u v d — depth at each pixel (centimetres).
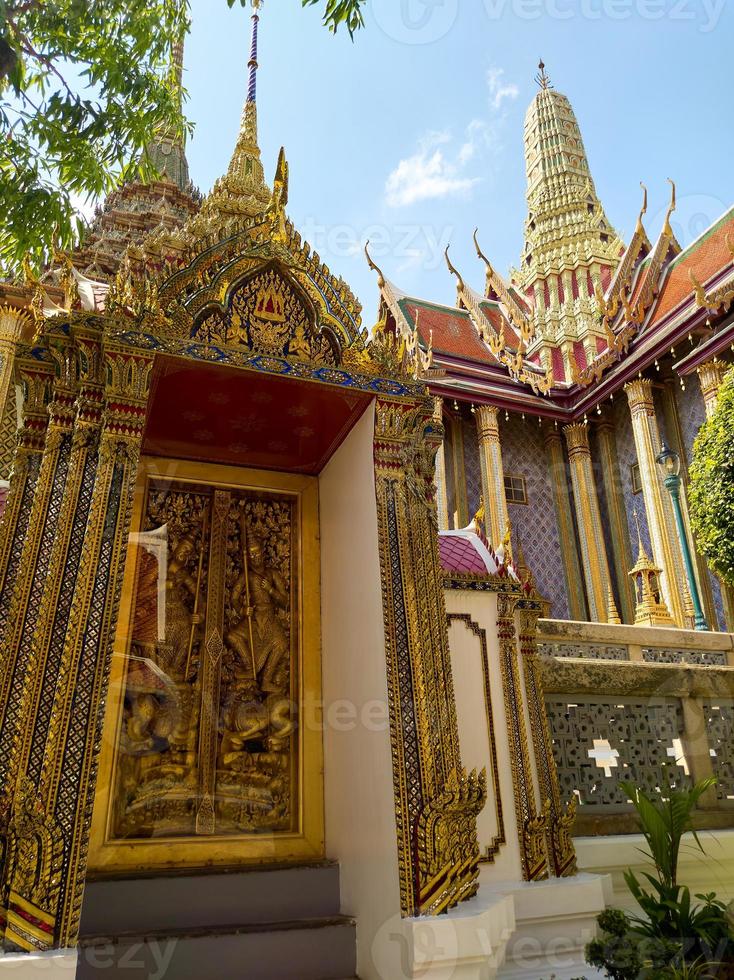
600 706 523
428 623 356
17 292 687
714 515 756
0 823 259
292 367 369
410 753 325
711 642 635
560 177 2372
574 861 413
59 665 278
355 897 349
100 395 328
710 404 1205
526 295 2255
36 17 416
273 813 389
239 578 430
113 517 303
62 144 438
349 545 406
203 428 419
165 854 356
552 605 1459
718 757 541
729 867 445
